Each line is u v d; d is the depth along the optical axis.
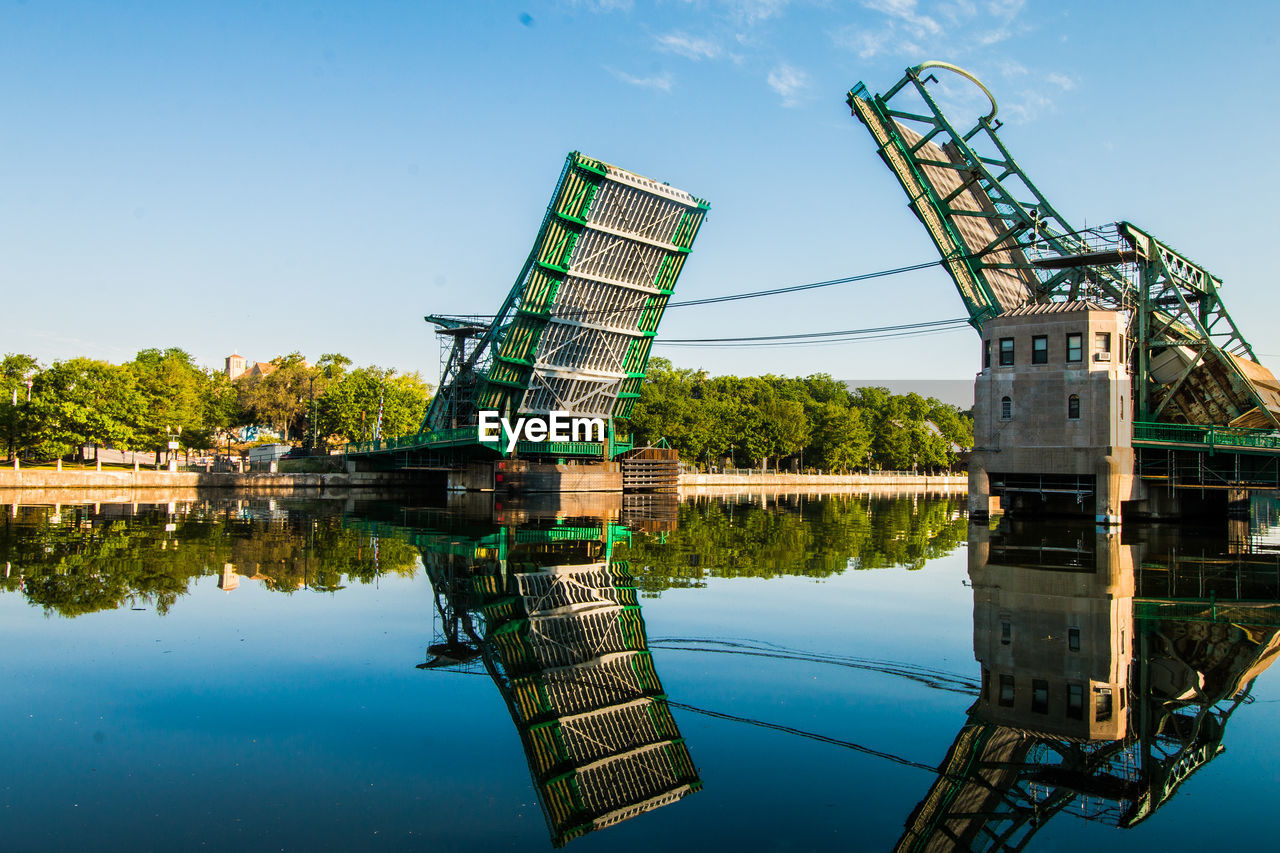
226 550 29.75
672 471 82.81
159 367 107.44
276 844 8.05
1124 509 44.50
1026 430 41.12
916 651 15.40
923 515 53.91
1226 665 14.36
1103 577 23.84
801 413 124.56
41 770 9.90
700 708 12.31
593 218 56.09
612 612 19.16
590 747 10.82
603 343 64.69
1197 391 44.59
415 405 110.44
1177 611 18.80
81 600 19.98
